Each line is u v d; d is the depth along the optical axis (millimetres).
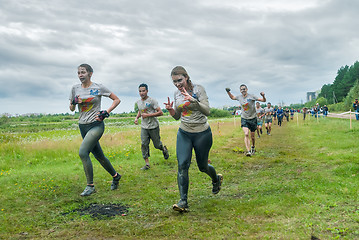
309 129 16859
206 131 4031
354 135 10969
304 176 5371
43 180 5812
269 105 15781
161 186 5395
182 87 3941
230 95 8859
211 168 4309
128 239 3037
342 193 4098
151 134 7168
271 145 11125
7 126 40469
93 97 5031
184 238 2994
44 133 21141
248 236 2928
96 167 7062
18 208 4242
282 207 3689
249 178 5750
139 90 7016
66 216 3854
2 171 7188
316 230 2938
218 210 3822
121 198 4660
